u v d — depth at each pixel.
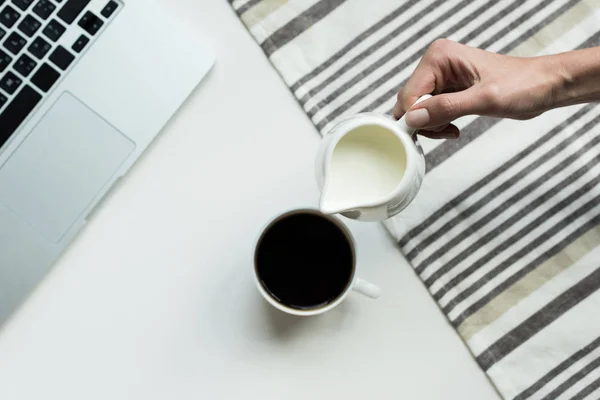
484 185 0.60
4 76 0.56
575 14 0.61
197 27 0.61
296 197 0.61
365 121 0.43
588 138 0.60
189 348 0.61
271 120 0.61
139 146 0.58
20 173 0.57
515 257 0.60
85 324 0.61
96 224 0.60
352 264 0.55
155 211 0.61
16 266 0.58
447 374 0.61
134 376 0.61
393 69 0.61
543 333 0.59
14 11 0.56
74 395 0.61
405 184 0.42
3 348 0.60
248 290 0.61
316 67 0.60
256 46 0.61
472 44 0.61
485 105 0.49
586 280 0.60
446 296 0.60
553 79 0.50
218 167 0.61
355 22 0.61
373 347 0.61
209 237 0.61
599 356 0.59
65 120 0.57
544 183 0.60
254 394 0.61
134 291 0.61
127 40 0.57
